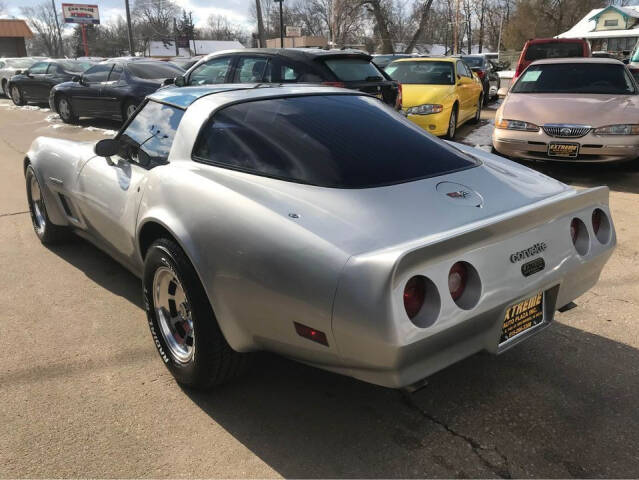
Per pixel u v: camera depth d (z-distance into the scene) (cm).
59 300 353
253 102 278
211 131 267
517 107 675
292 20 6166
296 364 284
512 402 252
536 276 217
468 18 5628
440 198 225
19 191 634
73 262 416
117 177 316
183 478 207
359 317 181
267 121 263
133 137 325
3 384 263
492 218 204
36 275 392
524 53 1335
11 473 208
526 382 266
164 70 1181
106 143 312
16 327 318
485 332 206
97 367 279
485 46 6956
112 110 1130
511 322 220
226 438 228
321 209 212
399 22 4931
